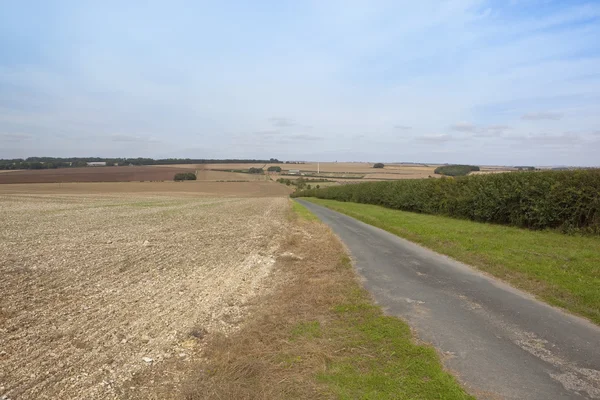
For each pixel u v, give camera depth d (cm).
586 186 1330
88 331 588
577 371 436
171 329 604
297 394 400
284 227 1994
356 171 12450
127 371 469
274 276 960
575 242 1195
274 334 561
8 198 4150
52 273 927
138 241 1445
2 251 1166
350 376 432
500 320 598
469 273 914
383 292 758
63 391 420
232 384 423
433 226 1727
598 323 582
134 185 8262
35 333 574
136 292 800
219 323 636
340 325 588
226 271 1002
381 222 2042
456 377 423
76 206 3192
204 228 1892
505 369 441
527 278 821
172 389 430
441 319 604
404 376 427
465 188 2062
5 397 403
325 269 982
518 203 1630
